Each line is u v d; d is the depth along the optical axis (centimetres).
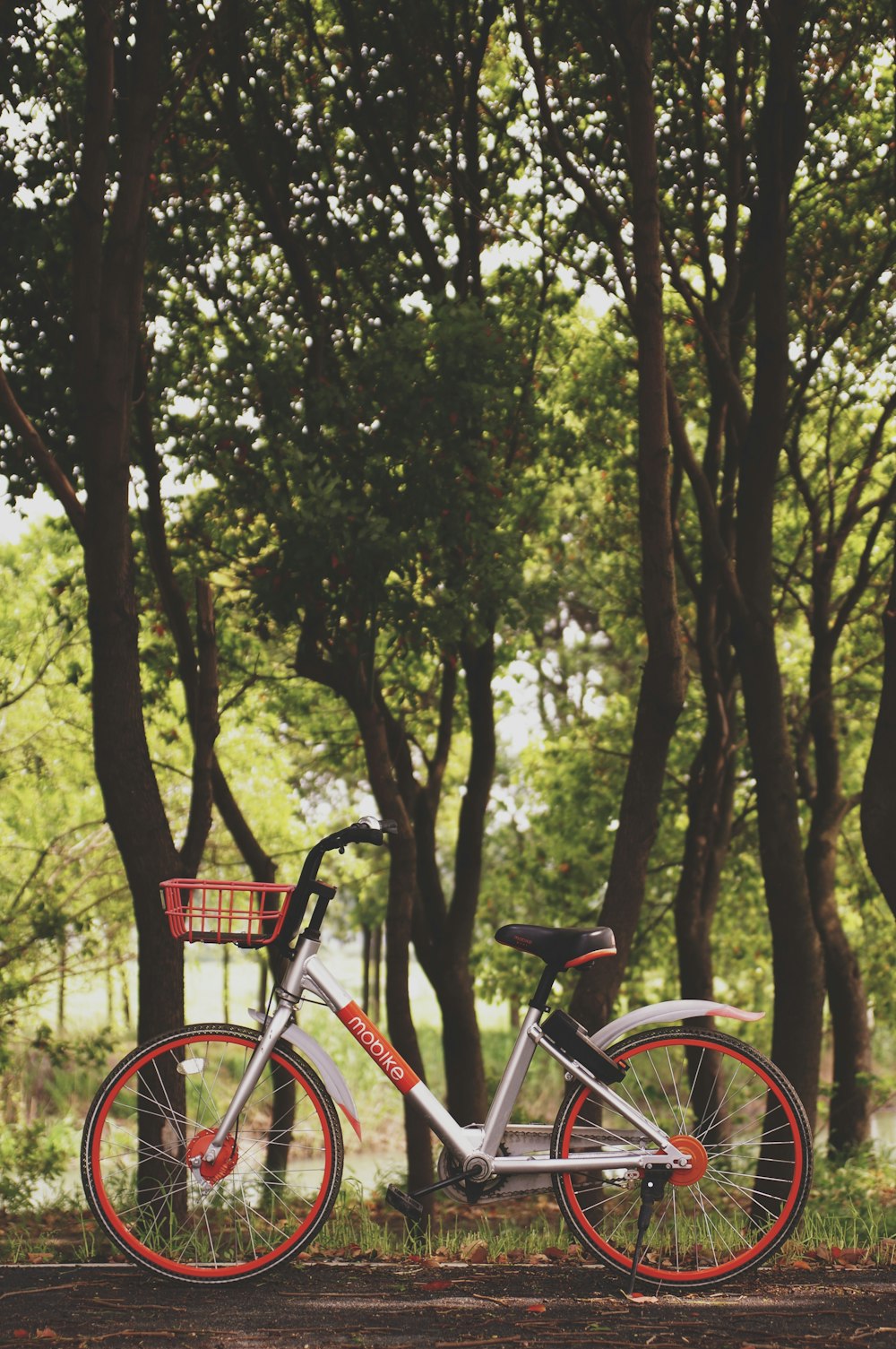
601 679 2123
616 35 707
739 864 1515
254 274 996
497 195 1009
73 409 791
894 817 628
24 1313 373
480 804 1092
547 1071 1842
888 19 873
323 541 734
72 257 735
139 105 661
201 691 748
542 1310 378
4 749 1438
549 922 1559
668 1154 416
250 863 1048
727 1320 369
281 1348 341
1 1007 1341
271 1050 428
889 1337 352
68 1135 1406
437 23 920
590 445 1166
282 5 943
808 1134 420
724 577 878
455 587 798
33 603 1380
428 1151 853
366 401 783
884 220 989
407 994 859
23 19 766
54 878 1491
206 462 852
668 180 916
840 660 1439
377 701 1069
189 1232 453
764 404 849
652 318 693
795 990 853
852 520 1166
